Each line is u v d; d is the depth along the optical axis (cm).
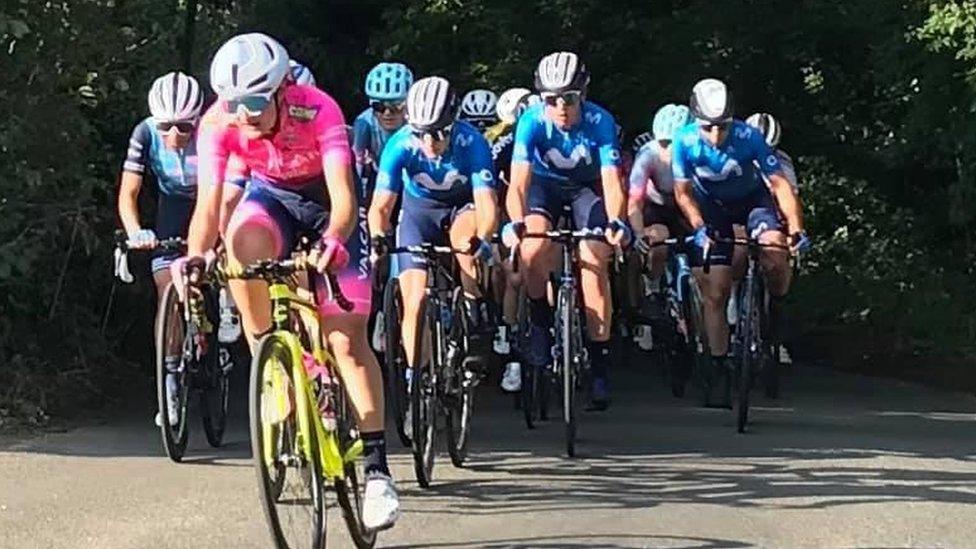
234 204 517
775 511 570
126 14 910
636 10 1552
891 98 1545
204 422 700
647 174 1039
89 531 530
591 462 679
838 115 1672
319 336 483
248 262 482
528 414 791
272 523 433
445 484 619
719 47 1566
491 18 1484
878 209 1705
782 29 1563
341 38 1496
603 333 754
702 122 867
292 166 496
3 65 813
